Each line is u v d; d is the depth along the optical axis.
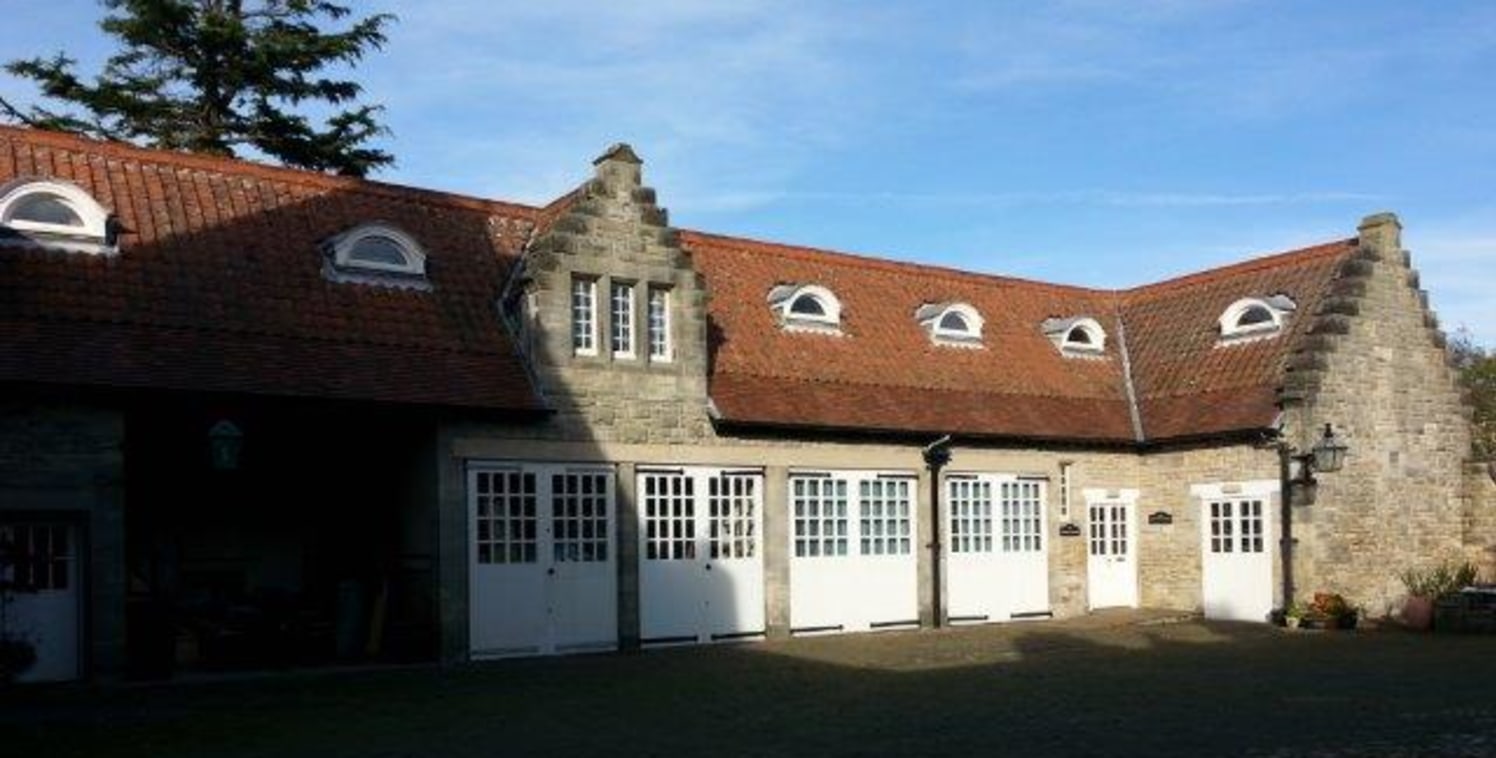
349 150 34.19
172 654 16.47
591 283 19.58
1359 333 24.11
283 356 16.98
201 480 19.58
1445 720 12.79
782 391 21.44
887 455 22.42
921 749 11.37
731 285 23.14
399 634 18.19
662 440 19.92
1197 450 24.75
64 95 31.44
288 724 12.88
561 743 11.81
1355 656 18.50
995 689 15.27
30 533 15.43
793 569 21.28
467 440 18.22
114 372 15.47
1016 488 24.17
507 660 18.19
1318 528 22.91
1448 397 25.58
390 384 17.44
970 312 25.42
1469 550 25.33
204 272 17.48
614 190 19.78
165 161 18.70
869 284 25.38
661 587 19.84
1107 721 12.84
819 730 12.44
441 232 20.36
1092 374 26.59
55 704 14.08
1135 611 25.16
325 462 20.12
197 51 32.25
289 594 19.42
